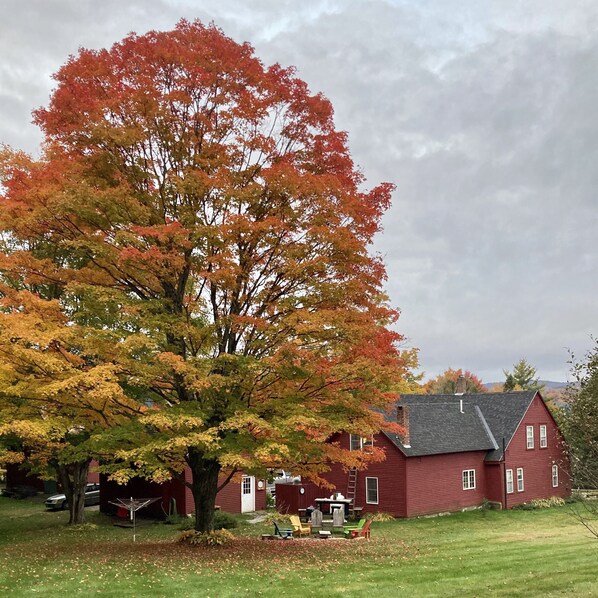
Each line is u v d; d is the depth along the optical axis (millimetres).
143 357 18609
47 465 31641
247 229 17531
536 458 46844
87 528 30219
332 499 36000
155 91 17875
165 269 18203
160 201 19062
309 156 20094
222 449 17594
